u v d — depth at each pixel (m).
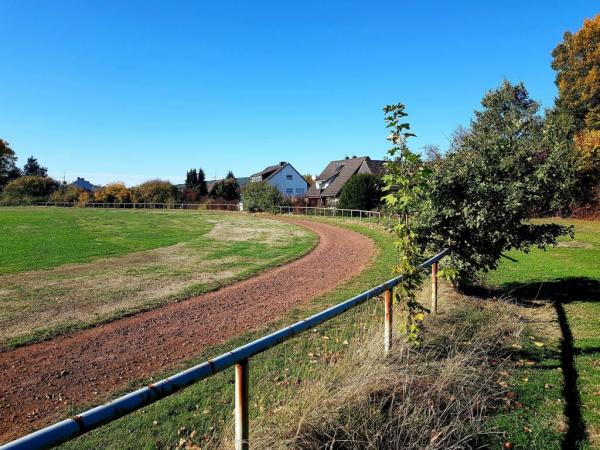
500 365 4.91
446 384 4.11
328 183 64.62
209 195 68.44
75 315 9.01
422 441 3.45
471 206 7.60
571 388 4.59
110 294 10.88
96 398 5.33
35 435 1.68
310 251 19.25
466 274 8.27
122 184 67.56
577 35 37.56
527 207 7.90
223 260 16.66
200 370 2.37
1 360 6.63
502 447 3.59
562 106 38.81
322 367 4.47
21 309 9.47
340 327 7.14
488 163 7.96
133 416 4.56
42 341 7.50
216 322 8.41
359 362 4.33
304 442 3.16
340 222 34.56
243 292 11.12
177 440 4.08
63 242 21.77
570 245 17.81
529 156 7.92
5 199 70.69
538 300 8.56
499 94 34.31
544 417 4.04
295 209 47.62
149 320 8.70
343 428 3.28
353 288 10.84
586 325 6.82
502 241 7.95
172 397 4.95
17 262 15.66
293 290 11.16
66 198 68.44
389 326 4.89
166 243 22.38
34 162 100.00
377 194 40.94
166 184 65.00
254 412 4.02
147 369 6.17
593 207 29.36
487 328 6.24
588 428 3.85
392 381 4.00
